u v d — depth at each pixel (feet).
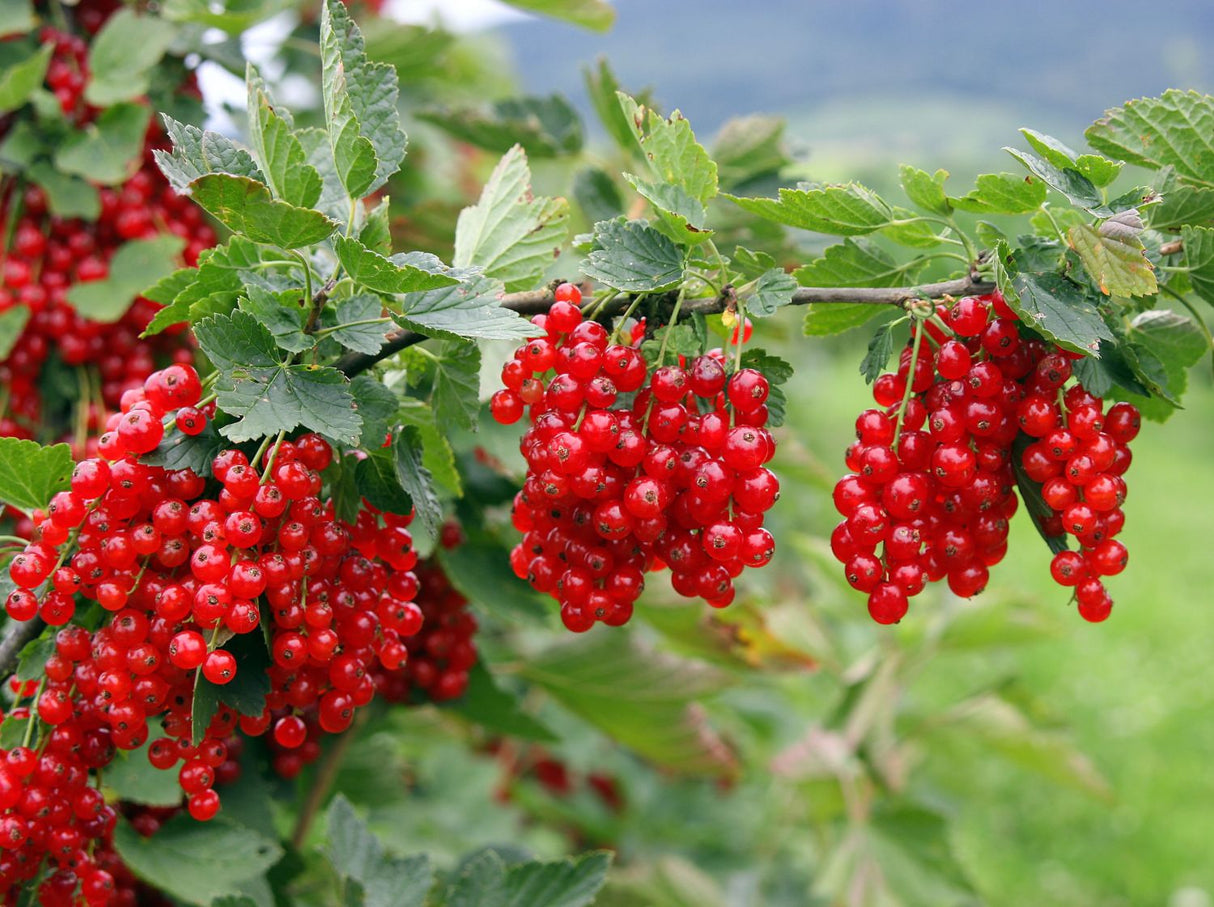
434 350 2.06
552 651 2.63
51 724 1.93
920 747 3.93
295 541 1.87
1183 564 13.11
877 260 2.05
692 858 4.46
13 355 2.52
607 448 1.87
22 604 1.88
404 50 2.78
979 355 1.95
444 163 4.29
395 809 3.10
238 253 2.00
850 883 3.20
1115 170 1.93
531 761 4.64
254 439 1.89
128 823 2.12
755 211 2.00
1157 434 19.16
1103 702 9.44
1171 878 6.78
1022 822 7.39
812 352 9.46
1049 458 1.94
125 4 2.68
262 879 2.28
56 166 2.52
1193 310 2.03
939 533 1.97
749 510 1.90
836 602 3.65
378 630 1.94
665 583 2.70
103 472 1.85
